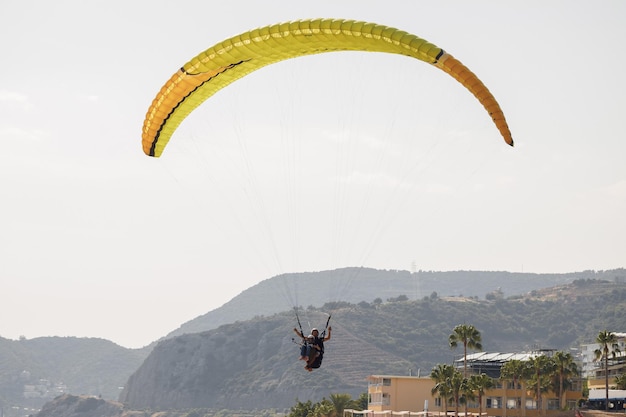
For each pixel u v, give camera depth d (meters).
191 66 36.81
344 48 35.47
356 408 158.38
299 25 33.97
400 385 141.62
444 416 128.00
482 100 32.09
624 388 138.12
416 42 32.72
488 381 128.75
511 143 32.12
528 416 136.25
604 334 131.12
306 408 166.25
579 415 121.25
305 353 33.72
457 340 134.25
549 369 135.12
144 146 40.56
